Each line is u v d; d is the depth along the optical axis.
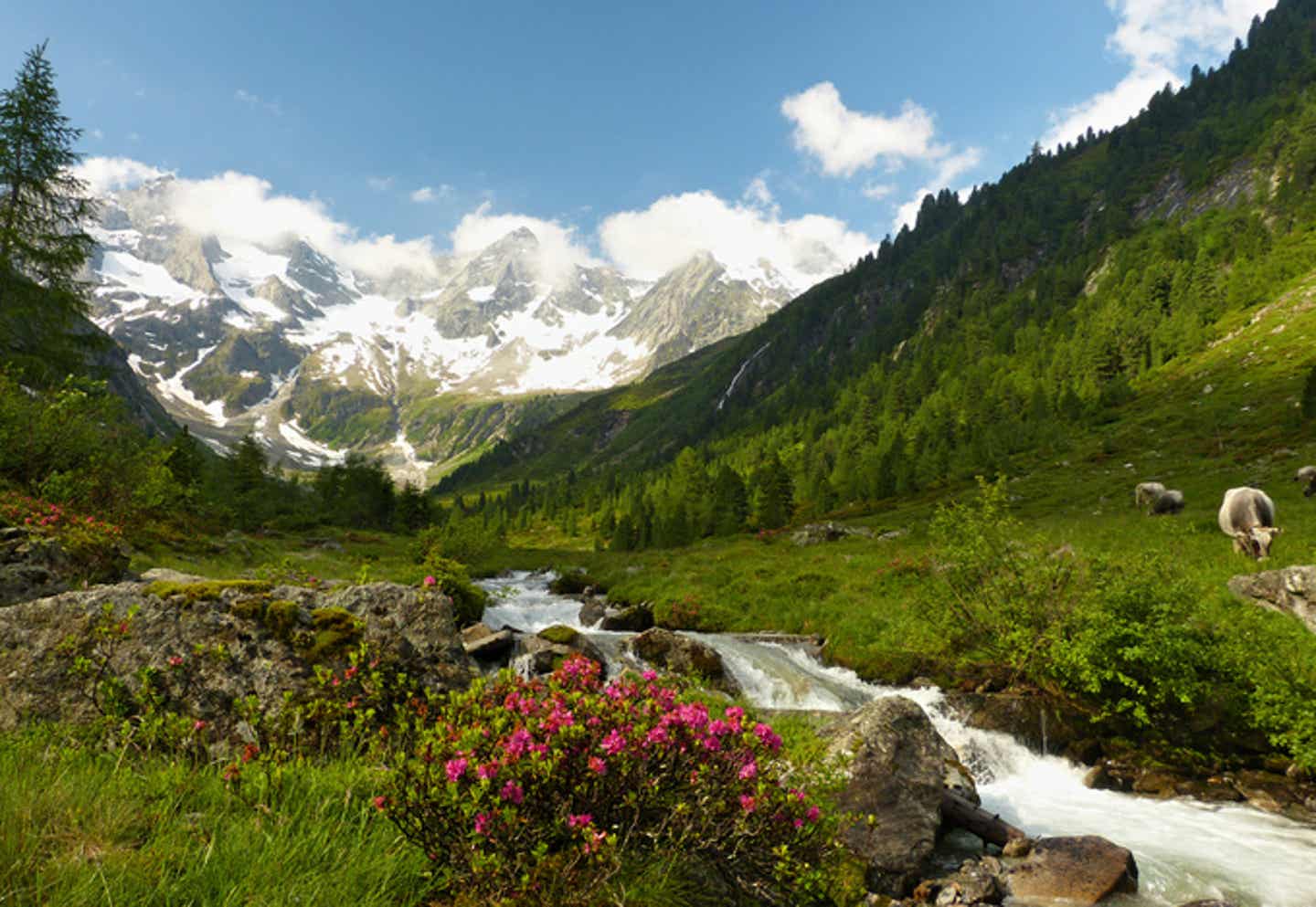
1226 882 8.29
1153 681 13.18
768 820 4.96
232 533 29.91
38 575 11.02
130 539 19.62
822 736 9.84
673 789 4.90
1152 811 10.66
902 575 23.67
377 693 6.59
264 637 7.03
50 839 3.86
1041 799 11.17
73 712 6.11
